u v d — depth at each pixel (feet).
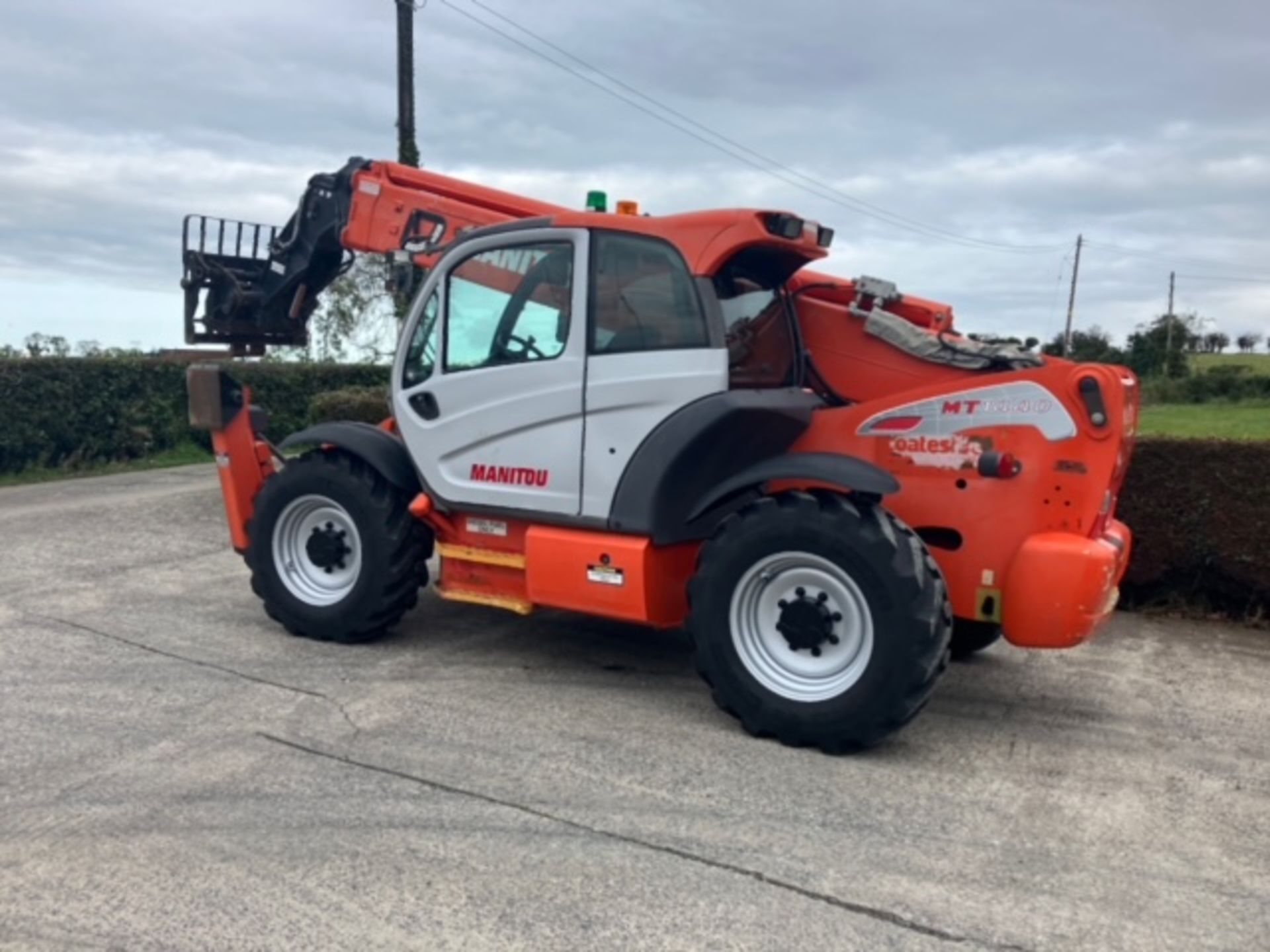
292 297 24.48
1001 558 15.71
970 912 11.21
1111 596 15.88
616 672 18.63
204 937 10.34
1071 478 15.24
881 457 16.55
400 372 19.01
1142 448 23.98
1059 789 14.39
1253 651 21.59
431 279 18.66
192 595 23.27
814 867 12.00
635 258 16.49
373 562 19.16
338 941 10.34
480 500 18.02
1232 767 15.40
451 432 18.22
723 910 11.07
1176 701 18.26
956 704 17.80
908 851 12.47
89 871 11.51
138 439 48.57
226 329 23.97
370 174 22.52
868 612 14.69
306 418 56.90
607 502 16.70
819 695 15.14
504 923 10.73
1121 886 11.86
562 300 17.12
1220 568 23.61
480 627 21.26
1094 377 15.01
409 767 14.33
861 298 18.25
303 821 12.73
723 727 16.14
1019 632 15.44
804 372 18.17
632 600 16.49
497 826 12.73
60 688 17.08
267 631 20.58
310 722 15.84
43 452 44.86
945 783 14.43
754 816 13.20
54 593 23.20
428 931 10.55
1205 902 11.57
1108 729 16.81
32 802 13.05
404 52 60.34
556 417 17.07
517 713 16.46
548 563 17.22
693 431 15.80
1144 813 13.73
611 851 12.23
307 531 20.07
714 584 15.70
